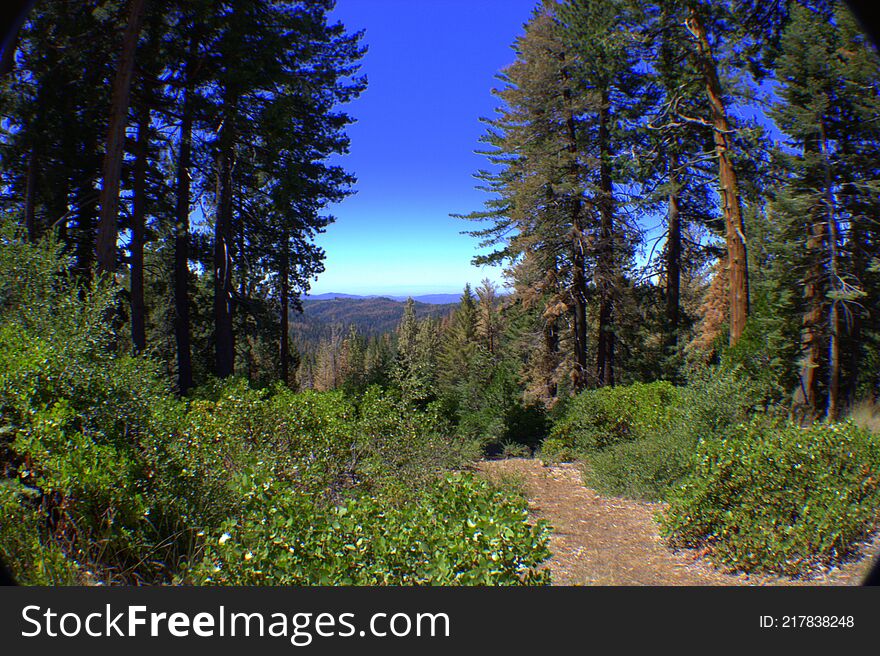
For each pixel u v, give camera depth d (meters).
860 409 11.84
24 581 3.13
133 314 13.09
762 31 12.83
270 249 18.77
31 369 4.20
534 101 18.72
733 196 12.73
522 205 18.67
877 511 5.38
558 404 15.12
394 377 10.10
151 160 14.05
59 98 11.90
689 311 28.17
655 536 6.43
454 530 2.92
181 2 11.35
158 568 3.69
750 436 6.64
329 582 2.73
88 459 3.72
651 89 16.17
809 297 13.15
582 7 16.62
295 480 5.80
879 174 12.25
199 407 6.75
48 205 14.29
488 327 41.97
